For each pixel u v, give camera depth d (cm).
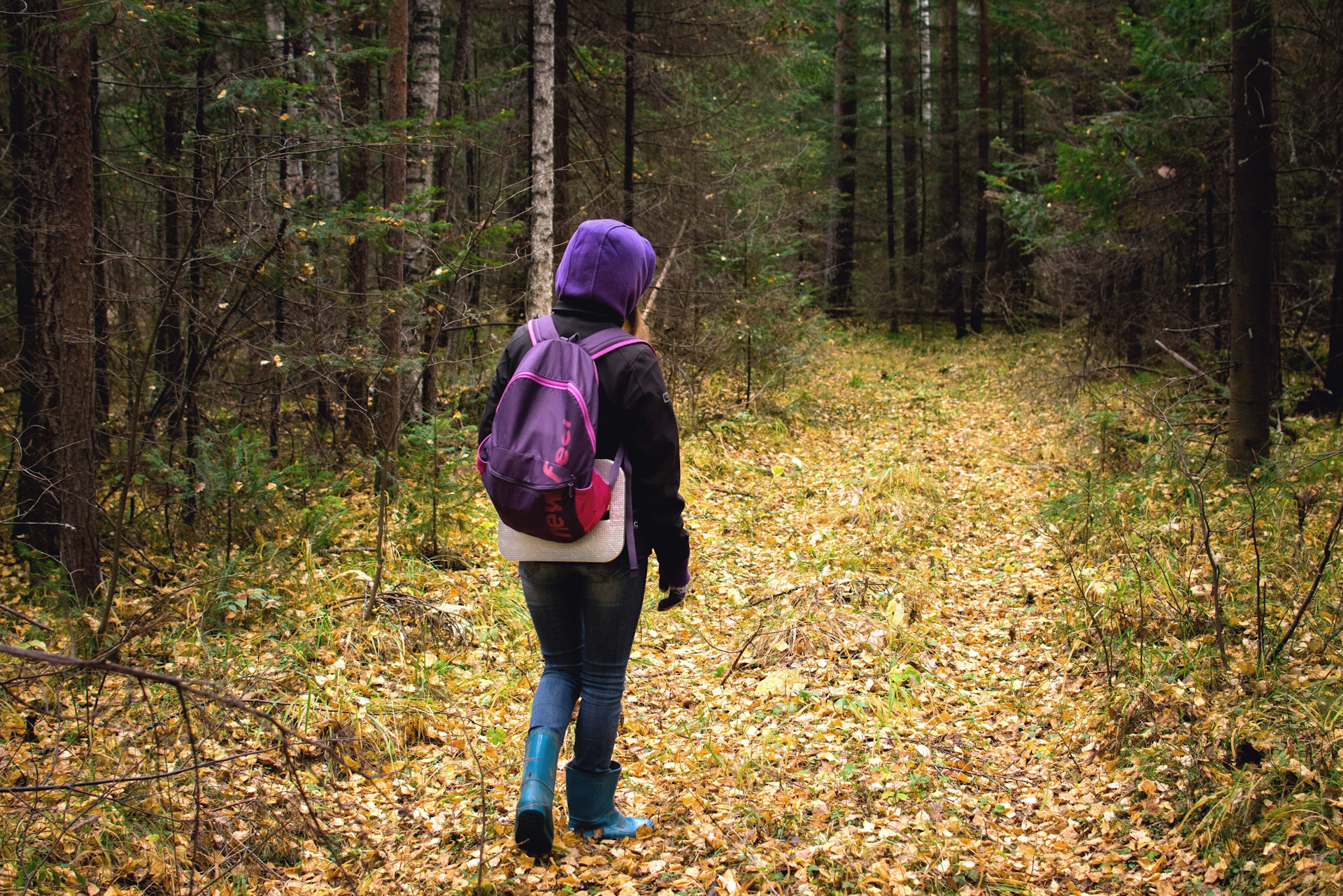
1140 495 646
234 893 251
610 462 230
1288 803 264
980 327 1959
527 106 1338
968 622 501
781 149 1346
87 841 266
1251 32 713
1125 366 953
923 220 2548
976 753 347
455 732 360
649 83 1186
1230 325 718
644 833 277
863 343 1903
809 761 336
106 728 342
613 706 253
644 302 990
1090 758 334
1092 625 432
